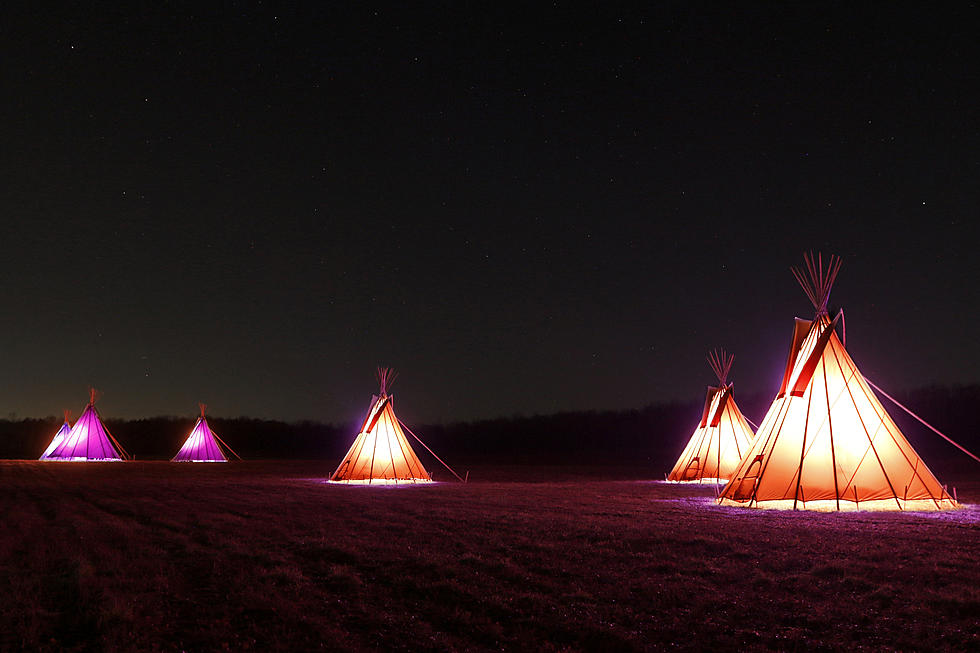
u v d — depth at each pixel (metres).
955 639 5.21
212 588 7.22
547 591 6.89
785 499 14.28
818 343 15.04
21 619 6.01
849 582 6.89
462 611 6.23
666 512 13.39
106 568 8.06
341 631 5.75
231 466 36.25
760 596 6.53
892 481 13.98
